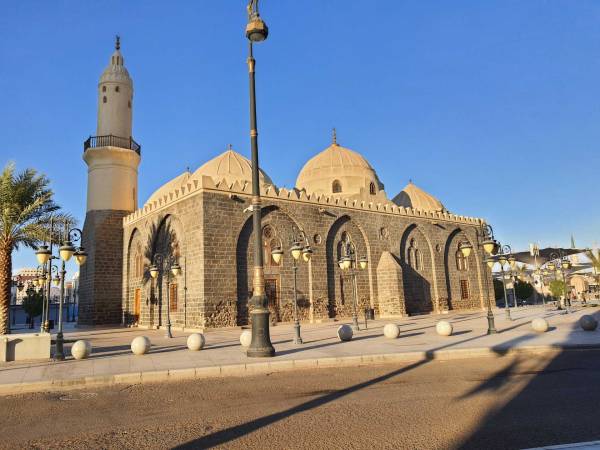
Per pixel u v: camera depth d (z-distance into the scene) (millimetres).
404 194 44469
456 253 41094
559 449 4957
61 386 10039
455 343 14984
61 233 23062
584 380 9273
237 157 34594
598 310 34781
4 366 12320
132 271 33406
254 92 13594
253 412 7285
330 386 9289
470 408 7156
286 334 20484
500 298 60656
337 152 41062
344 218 33062
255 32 13055
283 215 29547
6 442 6074
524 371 10461
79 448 5734
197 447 5613
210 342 18016
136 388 9766
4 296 22484
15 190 22875
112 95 36281
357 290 32719
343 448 5414
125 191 35438
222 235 25875
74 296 68250
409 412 6984
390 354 12758
